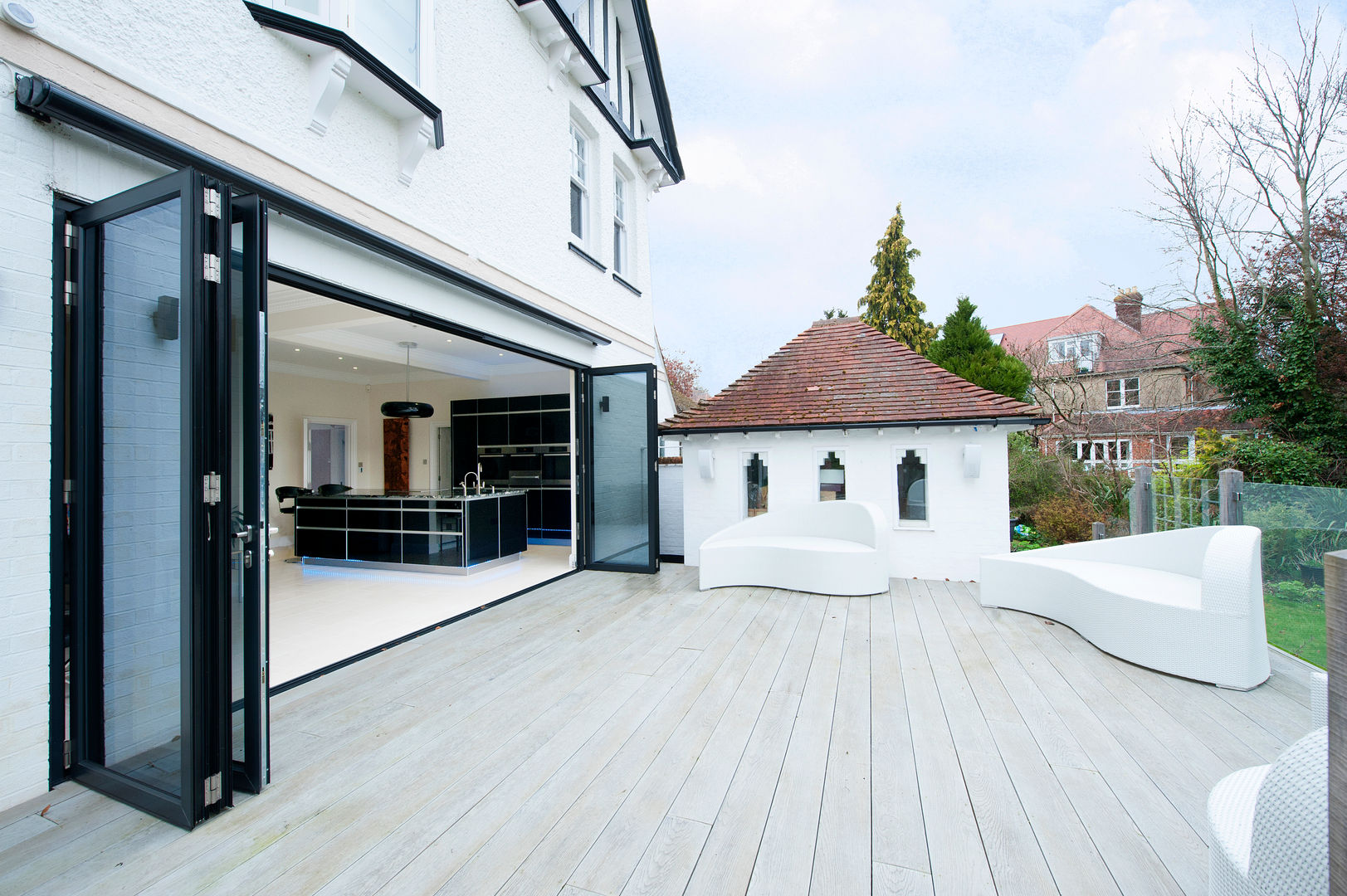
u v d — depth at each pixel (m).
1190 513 5.68
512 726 2.96
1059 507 8.75
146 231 2.30
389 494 7.80
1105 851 1.95
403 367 9.95
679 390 31.28
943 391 6.87
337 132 3.84
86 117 2.43
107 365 2.41
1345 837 0.98
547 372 9.66
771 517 6.75
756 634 4.50
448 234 4.85
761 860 1.92
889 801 2.27
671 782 2.42
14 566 2.31
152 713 2.27
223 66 3.12
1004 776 2.44
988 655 4.00
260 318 2.35
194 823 2.13
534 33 6.26
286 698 3.34
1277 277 10.84
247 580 2.37
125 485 2.32
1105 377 15.77
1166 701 3.21
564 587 6.30
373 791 2.38
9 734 2.28
